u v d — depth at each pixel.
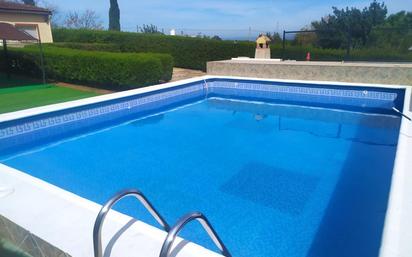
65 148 6.81
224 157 6.14
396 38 13.84
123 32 23.89
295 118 8.96
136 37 21.48
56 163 5.96
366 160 5.84
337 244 3.44
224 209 4.17
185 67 19.11
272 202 4.36
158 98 10.43
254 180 5.09
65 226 2.66
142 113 9.89
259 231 3.67
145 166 5.74
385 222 2.69
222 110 10.14
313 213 4.05
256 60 14.54
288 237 3.57
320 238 3.54
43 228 2.63
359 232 3.64
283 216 3.99
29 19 22.39
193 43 18.31
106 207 2.07
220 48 17.58
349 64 11.38
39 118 7.25
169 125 8.55
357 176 5.16
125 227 2.61
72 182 5.11
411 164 3.84
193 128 8.22
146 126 8.49
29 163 5.98
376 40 14.26
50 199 3.09
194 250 2.32
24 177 3.57
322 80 11.20
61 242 2.45
